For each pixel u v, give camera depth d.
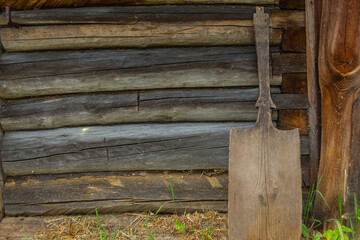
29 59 2.43
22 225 2.43
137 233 2.34
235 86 2.49
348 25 1.97
